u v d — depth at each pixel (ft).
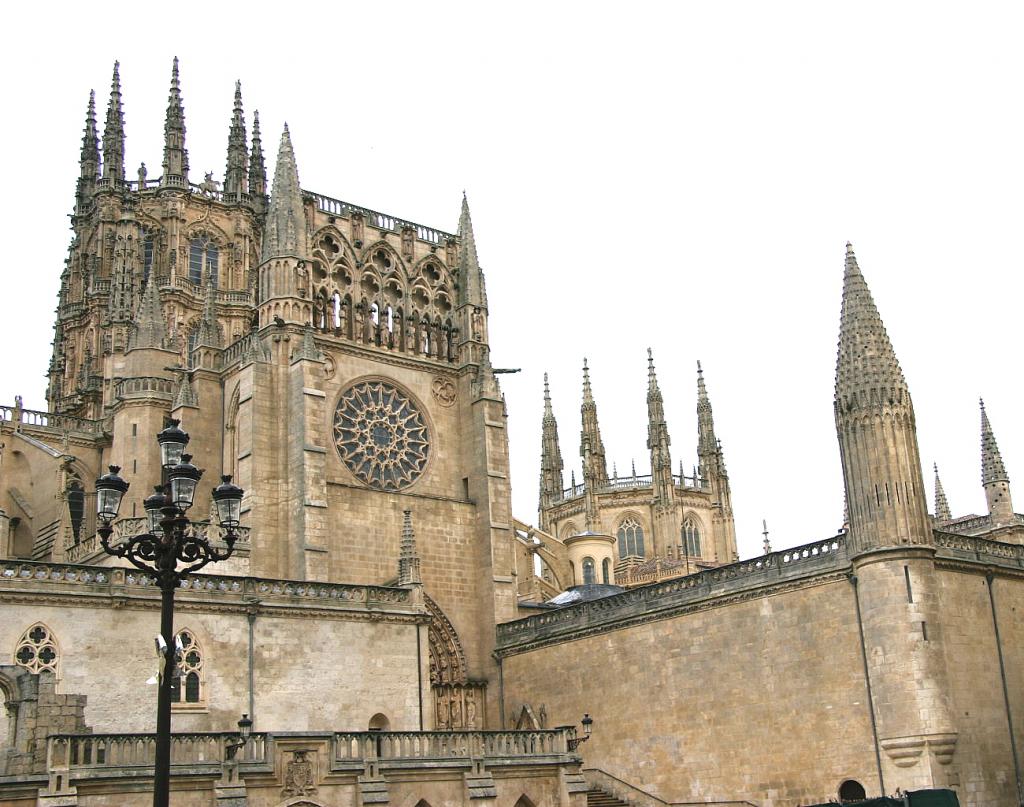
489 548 290.76
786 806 201.77
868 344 202.80
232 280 399.85
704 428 483.51
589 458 465.06
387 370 300.81
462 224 328.70
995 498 287.69
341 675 214.28
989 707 196.24
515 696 270.46
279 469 267.39
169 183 393.29
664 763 225.76
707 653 221.46
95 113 423.23
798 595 207.00
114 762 156.04
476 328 317.22
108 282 385.70
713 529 469.98
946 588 198.39
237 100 425.28
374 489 283.18
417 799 178.91
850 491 200.54
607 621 245.04
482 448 302.04
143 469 296.51
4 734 164.96
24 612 182.19
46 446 316.19
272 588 211.82
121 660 189.47
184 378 289.33
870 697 191.42
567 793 195.11
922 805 152.35
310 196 299.79
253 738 167.94
